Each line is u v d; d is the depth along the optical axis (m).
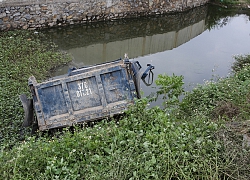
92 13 16.53
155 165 4.88
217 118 7.07
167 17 19.70
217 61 12.49
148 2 18.59
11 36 13.12
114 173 4.66
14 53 11.40
